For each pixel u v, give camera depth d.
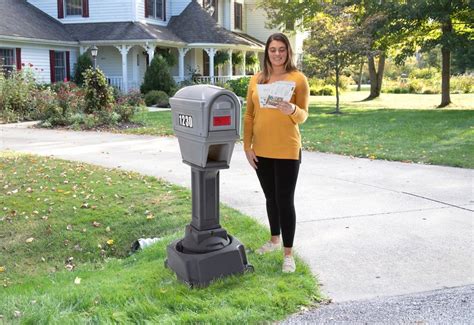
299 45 31.19
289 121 3.75
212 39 24.22
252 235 4.74
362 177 7.41
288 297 3.33
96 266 4.84
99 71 14.98
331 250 4.38
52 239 5.45
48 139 11.89
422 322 3.09
